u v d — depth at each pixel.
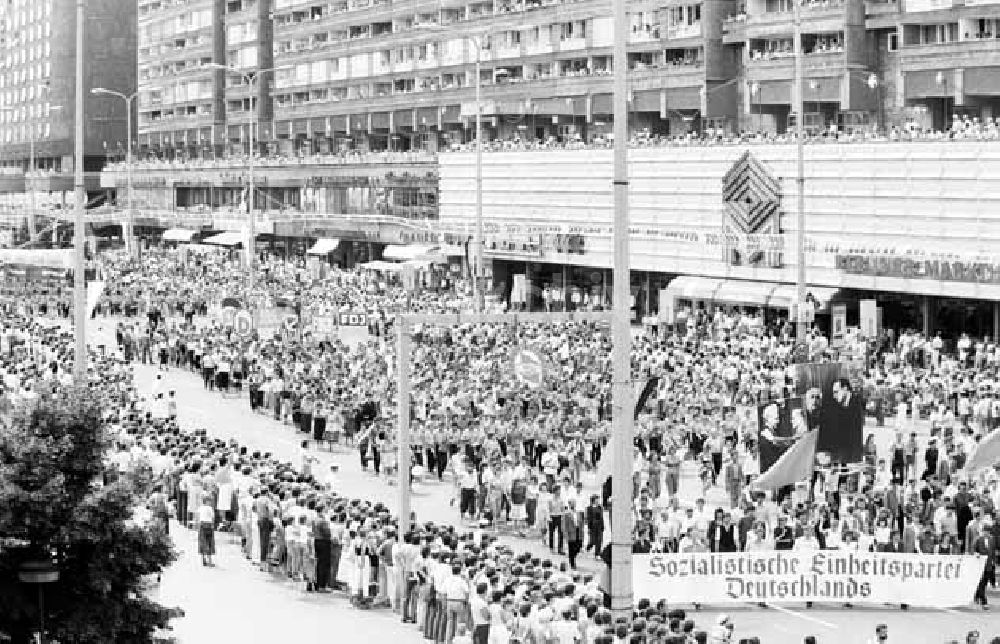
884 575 43.19
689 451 65.12
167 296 128.50
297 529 46.47
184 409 83.44
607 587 37.31
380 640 40.59
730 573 42.59
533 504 54.66
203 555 49.56
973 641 34.84
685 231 112.50
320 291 129.38
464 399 69.50
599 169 124.44
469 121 161.88
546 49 149.62
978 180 89.25
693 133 119.62
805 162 100.88
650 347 82.75
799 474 47.62
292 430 77.12
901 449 57.81
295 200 192.38
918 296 95.12
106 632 26.39
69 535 25.86
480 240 94.94
